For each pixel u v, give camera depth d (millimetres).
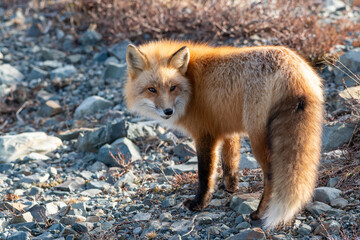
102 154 12031
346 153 9578
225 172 9117
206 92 8242
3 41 20047
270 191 7324
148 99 8773
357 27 16844
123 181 10445
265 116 7164
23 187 10797
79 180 10930
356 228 7074
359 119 10266
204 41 16922
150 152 12266
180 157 11930
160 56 8898
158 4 18594
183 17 18016
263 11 17312
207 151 8523
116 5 19234
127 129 12625
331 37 15445
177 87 8555
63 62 18484
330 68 14094
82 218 8570
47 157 12609
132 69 9055
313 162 6750
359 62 13055
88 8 20438
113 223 8406
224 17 17438
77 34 19844
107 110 14977
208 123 8398
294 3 17422
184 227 7824
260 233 6945
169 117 8648
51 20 20938
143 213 8680
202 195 8531
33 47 19547
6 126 15352
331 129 10328
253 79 7418
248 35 16953
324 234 7004
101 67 17672
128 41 18188
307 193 6688
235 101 7734
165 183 10148
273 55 7500
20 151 12625
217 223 7926
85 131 13703
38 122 15156
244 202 8164
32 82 17312
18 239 7812
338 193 8211
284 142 6762
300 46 15039
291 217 7047
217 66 8148
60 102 16172
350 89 11602
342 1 21250
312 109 6879
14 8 22594
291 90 6961
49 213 9016
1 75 17156
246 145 11828
